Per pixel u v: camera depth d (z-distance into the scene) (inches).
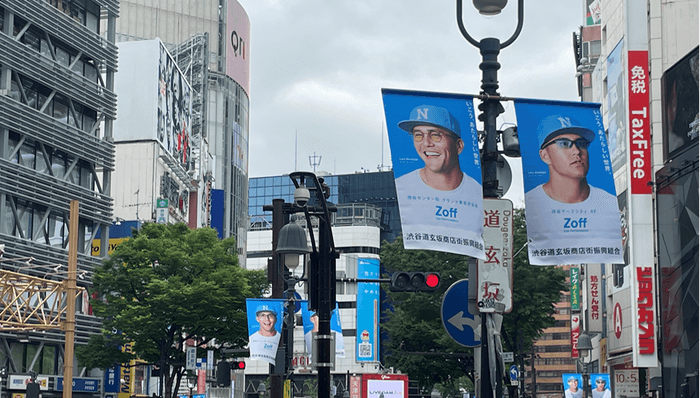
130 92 3184.1
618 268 2295.8
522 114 516.4
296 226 807.7
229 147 5241.1
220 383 1080.8
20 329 1277.1
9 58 1948.8
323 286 789.9
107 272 1809.8
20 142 1985.7
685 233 1300.4
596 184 516.1
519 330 1963.6
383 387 2876.5
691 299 1266.0
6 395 1804.9
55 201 2068.2
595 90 2785.4
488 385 509.4
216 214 4237.2
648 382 2052.2
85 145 2217.0
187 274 1798.7
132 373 2536.9
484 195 517.7
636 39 1847.9
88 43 2273.6
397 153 490.3
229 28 5339.6
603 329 2497.5
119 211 3122.5
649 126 1839.3
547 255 510.0
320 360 780.0
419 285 732.7
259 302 922.1
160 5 4950.8
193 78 4237.2
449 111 501.0
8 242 1878.7
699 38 2023.9
